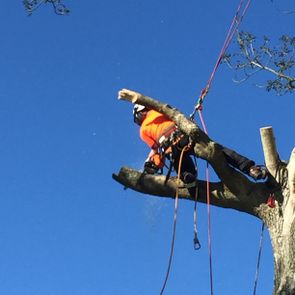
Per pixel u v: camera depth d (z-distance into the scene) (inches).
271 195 383.9
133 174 407.8
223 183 390.3
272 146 383.6
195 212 397.1
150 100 396.8
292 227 373.7
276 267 374.9
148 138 402.9
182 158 393.4
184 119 386.9
